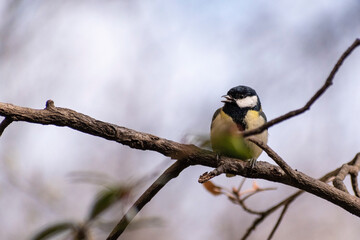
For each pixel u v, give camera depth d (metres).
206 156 6.02
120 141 5.70
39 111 5.29
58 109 5.38
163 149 5.84
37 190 11.73
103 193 3.71
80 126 5.49
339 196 6.34
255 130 4.82
